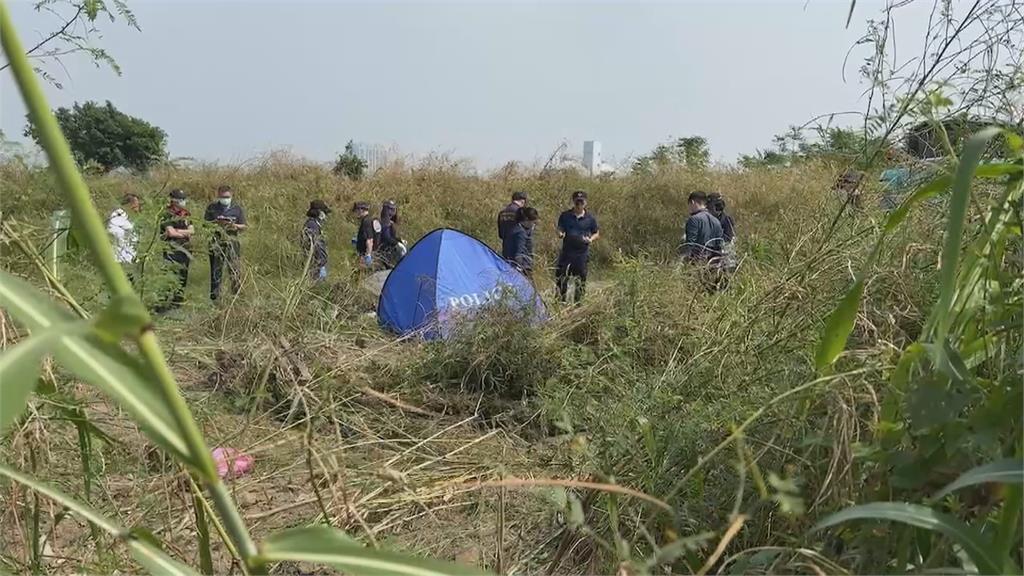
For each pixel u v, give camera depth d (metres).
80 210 0.76
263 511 2.51
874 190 2.49
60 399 1.79
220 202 8.44
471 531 2.42
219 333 4.60
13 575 1.82
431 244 6.67
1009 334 1.42
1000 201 1.43
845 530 1.48
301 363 3.98
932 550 1.33
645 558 1.79
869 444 1.53
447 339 5.26
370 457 3.15
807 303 2.36
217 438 2.88
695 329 3.39
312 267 7.25
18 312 0.84
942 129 1.84
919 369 1.45
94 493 2.34
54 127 0.73
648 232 14.59
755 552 1.66
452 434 4.10
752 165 15.48
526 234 9.54
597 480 2.18
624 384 3.05
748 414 1.94
